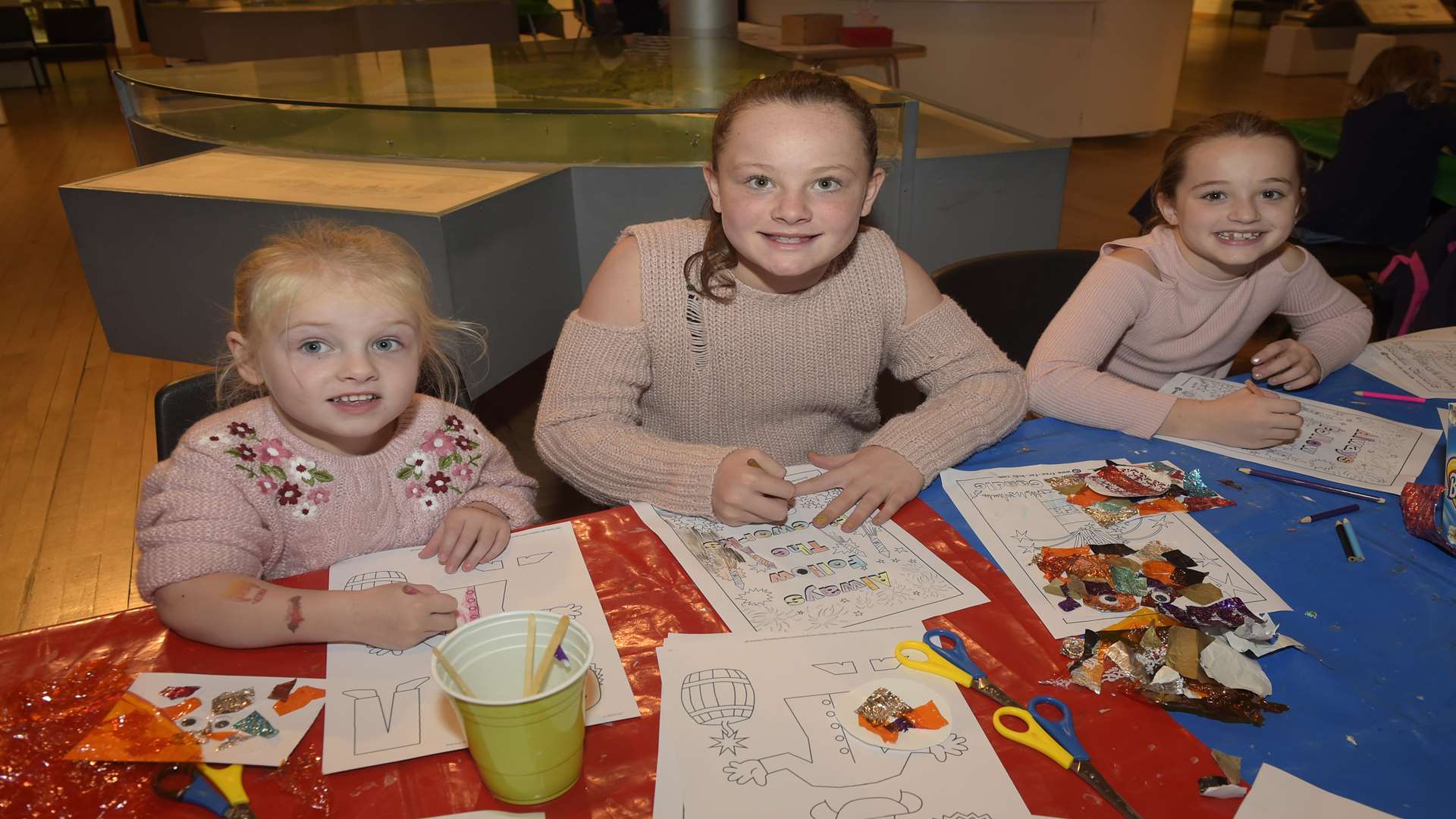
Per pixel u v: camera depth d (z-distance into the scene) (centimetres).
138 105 329
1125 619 85
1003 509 104
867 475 106
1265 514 103
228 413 101
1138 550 96
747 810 65
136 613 88
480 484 112
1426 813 66
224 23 639
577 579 92
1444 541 96
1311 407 130
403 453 107
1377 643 83
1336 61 880
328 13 632
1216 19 1457
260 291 89
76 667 80
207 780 68
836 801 66
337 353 90
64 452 255
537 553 96
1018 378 129
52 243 430
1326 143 360
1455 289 209
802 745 71
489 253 241
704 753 70
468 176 262
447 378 125
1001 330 172
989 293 169
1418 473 112
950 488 109
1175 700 75
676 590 90
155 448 257
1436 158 277
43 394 288
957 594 89
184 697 76
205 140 309
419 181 256
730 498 100
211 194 250
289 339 89
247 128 300
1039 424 128
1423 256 218
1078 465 114
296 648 82
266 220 242
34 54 838
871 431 153
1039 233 291
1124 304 146
